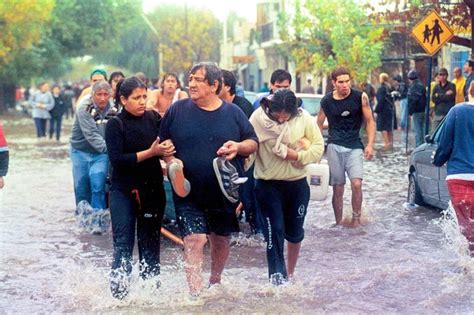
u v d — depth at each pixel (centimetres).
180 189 1016
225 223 1065
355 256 1327
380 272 1200
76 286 1142
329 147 1581
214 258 1096
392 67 4825
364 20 4253
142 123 1061
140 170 1058
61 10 8131
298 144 1086
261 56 8588
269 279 1109
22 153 3400
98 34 8375
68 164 2902
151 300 1057
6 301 1083
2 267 1280
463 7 2567
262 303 1047
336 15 4359
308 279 1163
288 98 1067
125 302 1053
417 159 1755
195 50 10344
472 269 1207
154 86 4303
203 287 1098
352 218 1598
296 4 4694
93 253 1384
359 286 1128
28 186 2270
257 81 9031
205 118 1035
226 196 1030
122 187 1065
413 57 3812
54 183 2339
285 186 1099
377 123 3403
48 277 1210
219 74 1037
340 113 1558
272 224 1095
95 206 1571
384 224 1608
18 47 6800
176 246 1428
